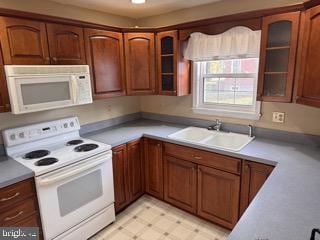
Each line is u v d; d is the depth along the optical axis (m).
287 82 1.87
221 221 2.25
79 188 2.01
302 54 1.69
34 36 1.87
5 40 1.71
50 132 2.30
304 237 0.95
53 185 1.80
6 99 1.76
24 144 2.12
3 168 1.76
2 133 2.00
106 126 2.97
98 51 2.39
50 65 1.97
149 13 2.89
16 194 1.64
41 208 1.77
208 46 2.41
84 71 2.21
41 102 1.91
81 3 2.42
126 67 2.69
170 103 3.10
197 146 2.23
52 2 2.31
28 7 2.14
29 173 1.68
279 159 1.81
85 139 2.47
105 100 2.93
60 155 2.01
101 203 2.24
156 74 2.75
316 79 1.56
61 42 2.06
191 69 2.79
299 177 1.50
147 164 2.76
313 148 2.04
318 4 1.50
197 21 2.29
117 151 2.40
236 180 2.04
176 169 2.49
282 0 2.07
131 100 3.29
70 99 2.11
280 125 2.27
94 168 2.11
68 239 1.99
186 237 2.20
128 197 2.65
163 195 2.71
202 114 2.82
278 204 1.20
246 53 2.20
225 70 2.63
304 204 1.20
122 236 2.23
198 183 2.33
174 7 2.64
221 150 2.07
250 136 2.41
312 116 2.07
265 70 1.98
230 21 2.09
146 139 2.68
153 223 2.41
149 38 2.65
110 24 2.89
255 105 2.40
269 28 1.89
